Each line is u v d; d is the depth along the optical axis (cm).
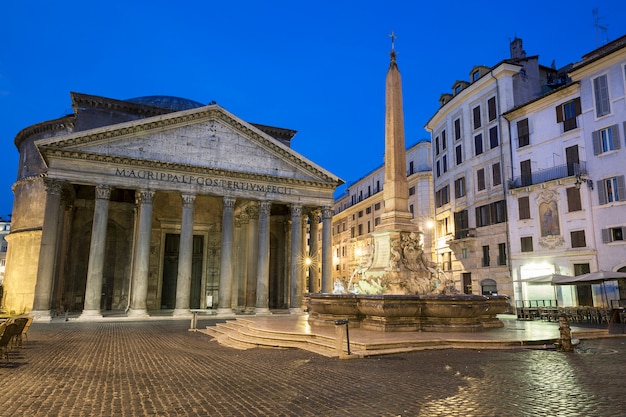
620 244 2600
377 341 1192
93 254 2944
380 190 5600
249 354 1255
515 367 938
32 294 4059
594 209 2745
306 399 692
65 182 2977
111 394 749
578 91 2892
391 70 1842
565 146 2948
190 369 1009
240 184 3494
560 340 1201
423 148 4853
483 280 3469
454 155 3947
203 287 4147
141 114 4050
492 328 1602
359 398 689
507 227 3238
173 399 709
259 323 1820
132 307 3014
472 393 707
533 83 3481
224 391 763
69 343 1577
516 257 3147
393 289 1593
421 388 747
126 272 3888
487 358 1063
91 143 3067
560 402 645
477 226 3581
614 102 2691
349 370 927
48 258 2850
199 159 3384
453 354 1127
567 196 2888
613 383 775
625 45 2583
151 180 3191
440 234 4178
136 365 1078
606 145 2723
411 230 1736
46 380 881
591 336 1565
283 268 4566
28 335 1855
